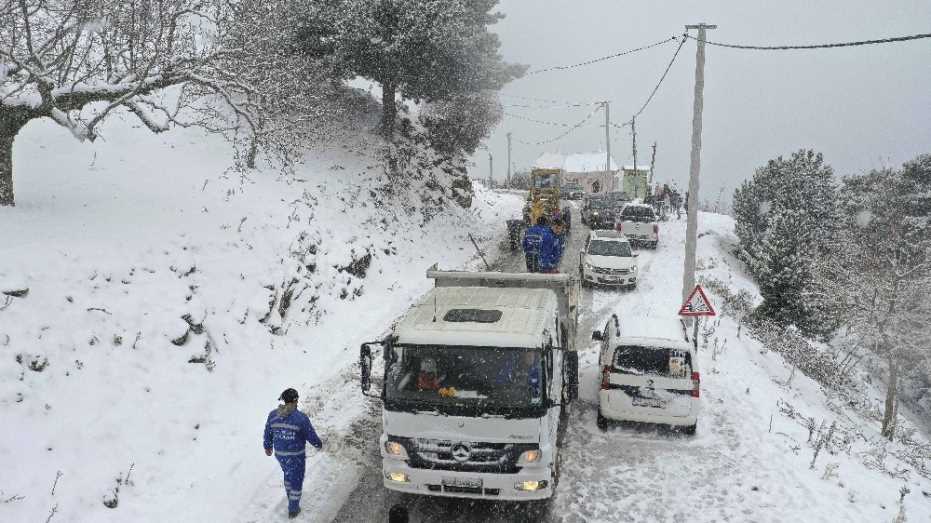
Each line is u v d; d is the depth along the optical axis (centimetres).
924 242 1964
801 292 2238
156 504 780
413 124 2933
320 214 1805
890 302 1867
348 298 1592
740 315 2097
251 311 1237
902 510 790
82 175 1417
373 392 1147
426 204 2566
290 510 773
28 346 861
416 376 741
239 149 1878
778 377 1558
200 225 1348
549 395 743
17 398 807
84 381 887
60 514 720
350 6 2089
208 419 972
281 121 1711
